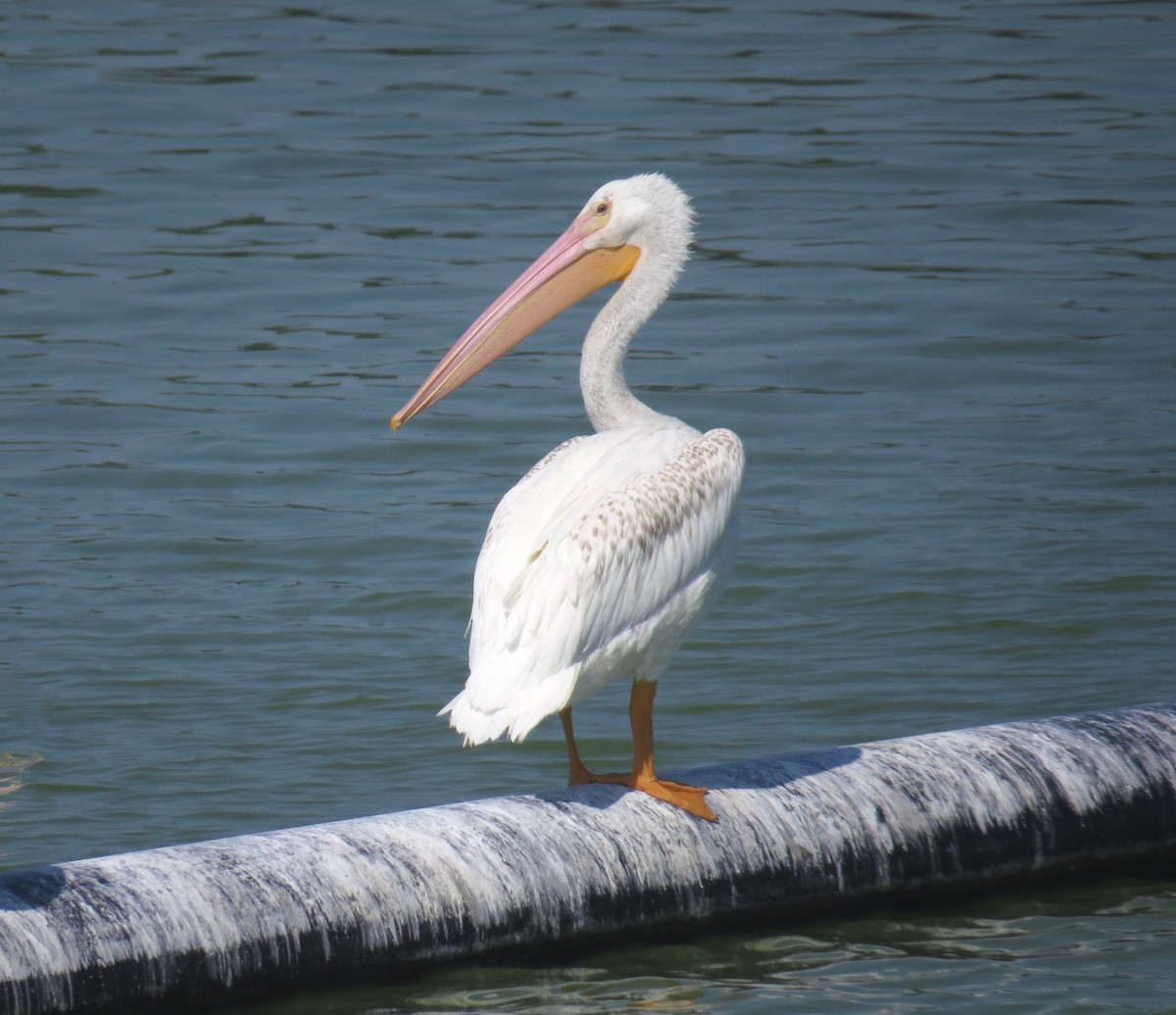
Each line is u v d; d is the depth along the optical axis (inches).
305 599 549.6
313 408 723.4
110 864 298.7
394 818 320.5
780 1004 305.3
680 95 1117.7
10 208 943.0
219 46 1213.7
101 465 667.4
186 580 565.0
